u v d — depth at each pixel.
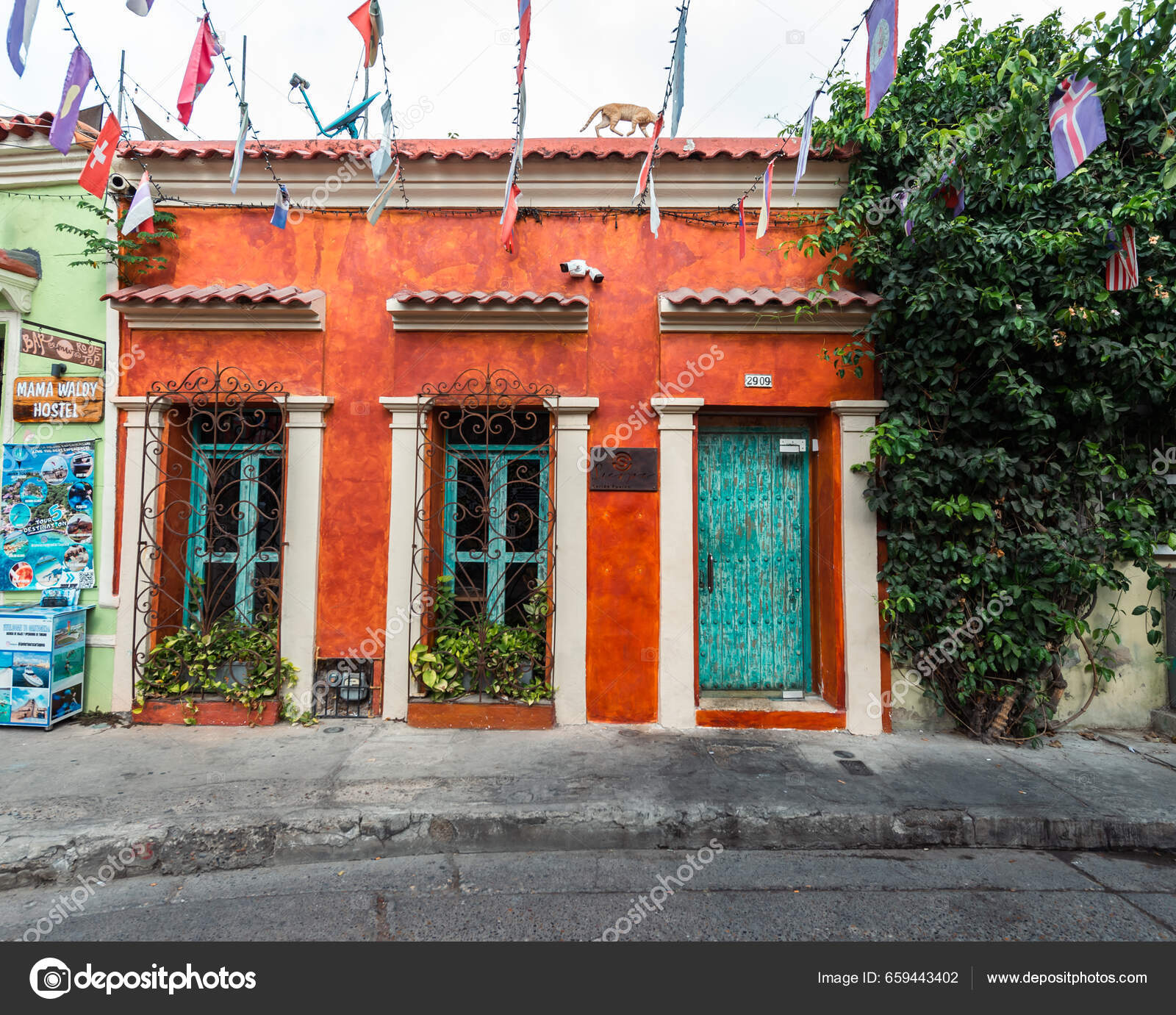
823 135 5.33
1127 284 4.78
